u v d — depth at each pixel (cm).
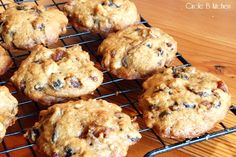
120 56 46
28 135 40
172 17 57
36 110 44
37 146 39
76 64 45
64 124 39
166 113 41
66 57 45
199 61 50
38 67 44
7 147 41
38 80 43
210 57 51
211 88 42
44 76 43
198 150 41
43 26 48
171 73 44
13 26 48
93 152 37
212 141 42
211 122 41
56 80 43
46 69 43
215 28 55
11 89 46
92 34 52
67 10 52
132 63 46
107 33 51
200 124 40
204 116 41
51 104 43
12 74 47
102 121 39
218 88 42
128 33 49
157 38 48
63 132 38
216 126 43
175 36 53
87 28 51
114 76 48
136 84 47
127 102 45
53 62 44
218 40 53
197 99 41
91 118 39
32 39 48
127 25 51
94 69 45
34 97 43
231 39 54
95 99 42
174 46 48
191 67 45
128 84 47
